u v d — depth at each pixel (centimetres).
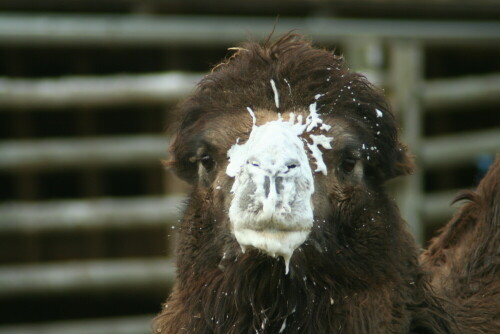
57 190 3906
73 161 3203
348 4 3403
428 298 1488
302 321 1388
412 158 1587
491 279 1614
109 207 3194
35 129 3919
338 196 1397
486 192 1709
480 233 1661
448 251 1695
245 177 1211
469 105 3350
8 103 3184
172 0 3384
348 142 1402
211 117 1439
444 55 4050
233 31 3234
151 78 3266
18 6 3512
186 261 1473
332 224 1389
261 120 1384
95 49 3944
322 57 1451
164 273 3206
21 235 3662
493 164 1748
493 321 1549
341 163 1409
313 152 1369
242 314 1393
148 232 3741
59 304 3797
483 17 3591
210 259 1432
